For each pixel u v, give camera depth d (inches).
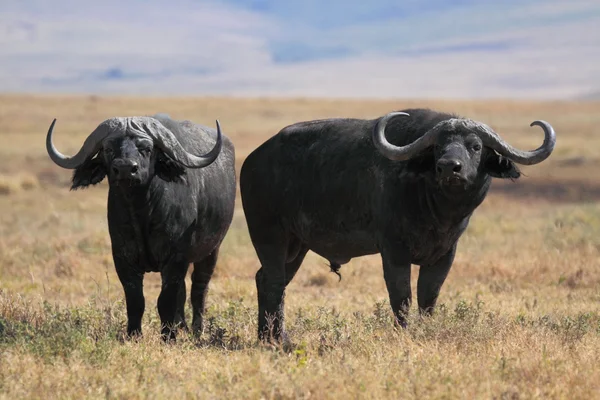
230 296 1934.1
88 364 1147.9
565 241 2532.0
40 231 2822.3
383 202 1358.3
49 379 1072.8
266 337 1417.3
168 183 1403.8
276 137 1518.2
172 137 1379.2
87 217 3125.0
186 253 1444.4
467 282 2089.1
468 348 1238.9
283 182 1486.2
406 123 1381.6
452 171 1250.6
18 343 1220.5
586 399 1017.5
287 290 2037.4
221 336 1405.0
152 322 1507.1
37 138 6240.2
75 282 2030.0
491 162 1332.4
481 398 1004.6
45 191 3964.1
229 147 1681.8
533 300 1793.8
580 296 1862.7
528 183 4416.8
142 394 1019.9
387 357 1163.9
